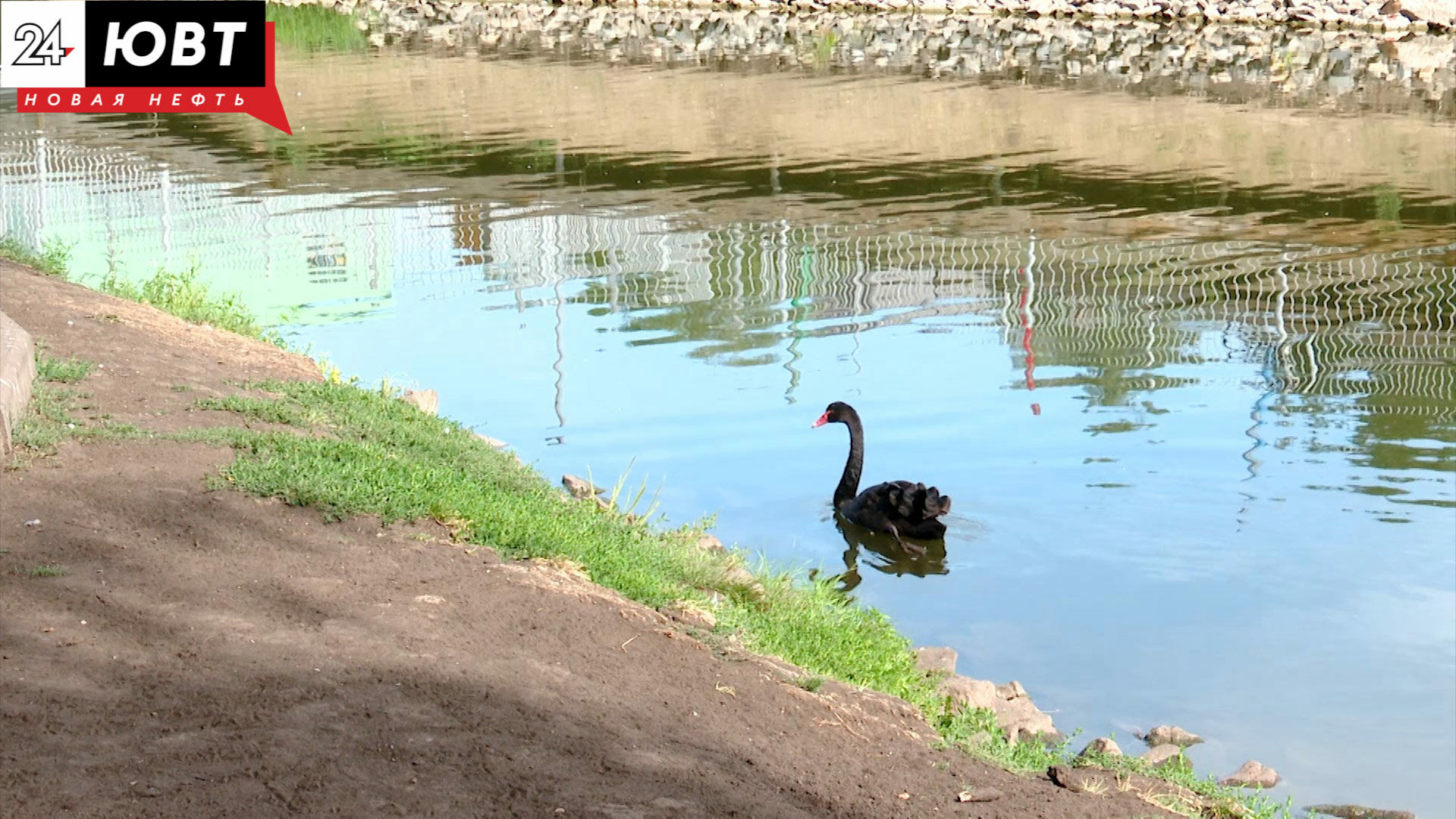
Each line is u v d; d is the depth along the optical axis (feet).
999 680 29.66
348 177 86.89
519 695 20.04
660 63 134.00
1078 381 49.47
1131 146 94.89
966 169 88.07
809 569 35.83
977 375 50.01
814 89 117.08
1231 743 26.71
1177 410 46.42
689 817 17.30
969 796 20.45
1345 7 159.12
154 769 16.48
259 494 26.30
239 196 81.51
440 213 76.48
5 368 28.09
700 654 23.76
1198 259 67.21
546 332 55.16
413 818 16.19
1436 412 45.68
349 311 57.98
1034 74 125.18
